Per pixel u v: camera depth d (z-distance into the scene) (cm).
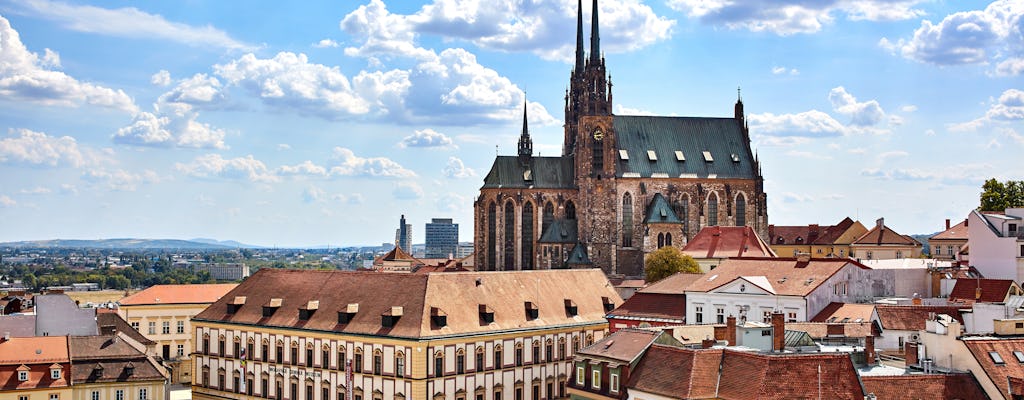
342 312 16750
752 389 10231
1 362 15325
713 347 11969
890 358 12812
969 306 14512
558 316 17950
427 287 16438
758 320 17200
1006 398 10225
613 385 11938
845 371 10269
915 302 16125
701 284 18600
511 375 16775
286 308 17900
